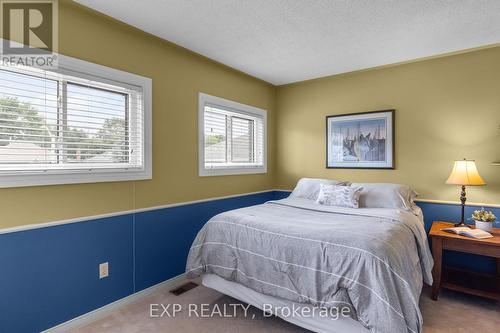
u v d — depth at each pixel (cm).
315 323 180
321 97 389
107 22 229
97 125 227
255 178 394
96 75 221
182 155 292
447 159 304
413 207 292
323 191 311
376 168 346
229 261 215
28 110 191
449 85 302
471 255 286
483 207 282
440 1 202
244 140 386
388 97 338
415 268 193
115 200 236
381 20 228
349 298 163
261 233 207
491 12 216
